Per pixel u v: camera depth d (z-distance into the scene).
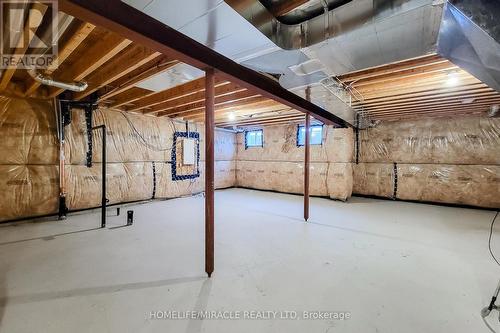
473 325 1.57
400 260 2.54
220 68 2.23
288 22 1.91
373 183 6.30
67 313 1.64
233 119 6.21
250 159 7.88
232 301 1.81
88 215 4.21
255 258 2.56
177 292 1.92
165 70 2.54
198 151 6.77
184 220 4.02
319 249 2.82
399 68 2.57
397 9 1.33
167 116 5.87
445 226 3.80
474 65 1.86
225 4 1.25
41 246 2.80
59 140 4.10
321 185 6.26
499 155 4.94
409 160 5.89
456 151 5.35
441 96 3.74
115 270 2.26
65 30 2.03
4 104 3.64
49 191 4.04
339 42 1.64
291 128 6.99
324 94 3.02
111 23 1.50
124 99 4.22
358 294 1.92
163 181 5.83
